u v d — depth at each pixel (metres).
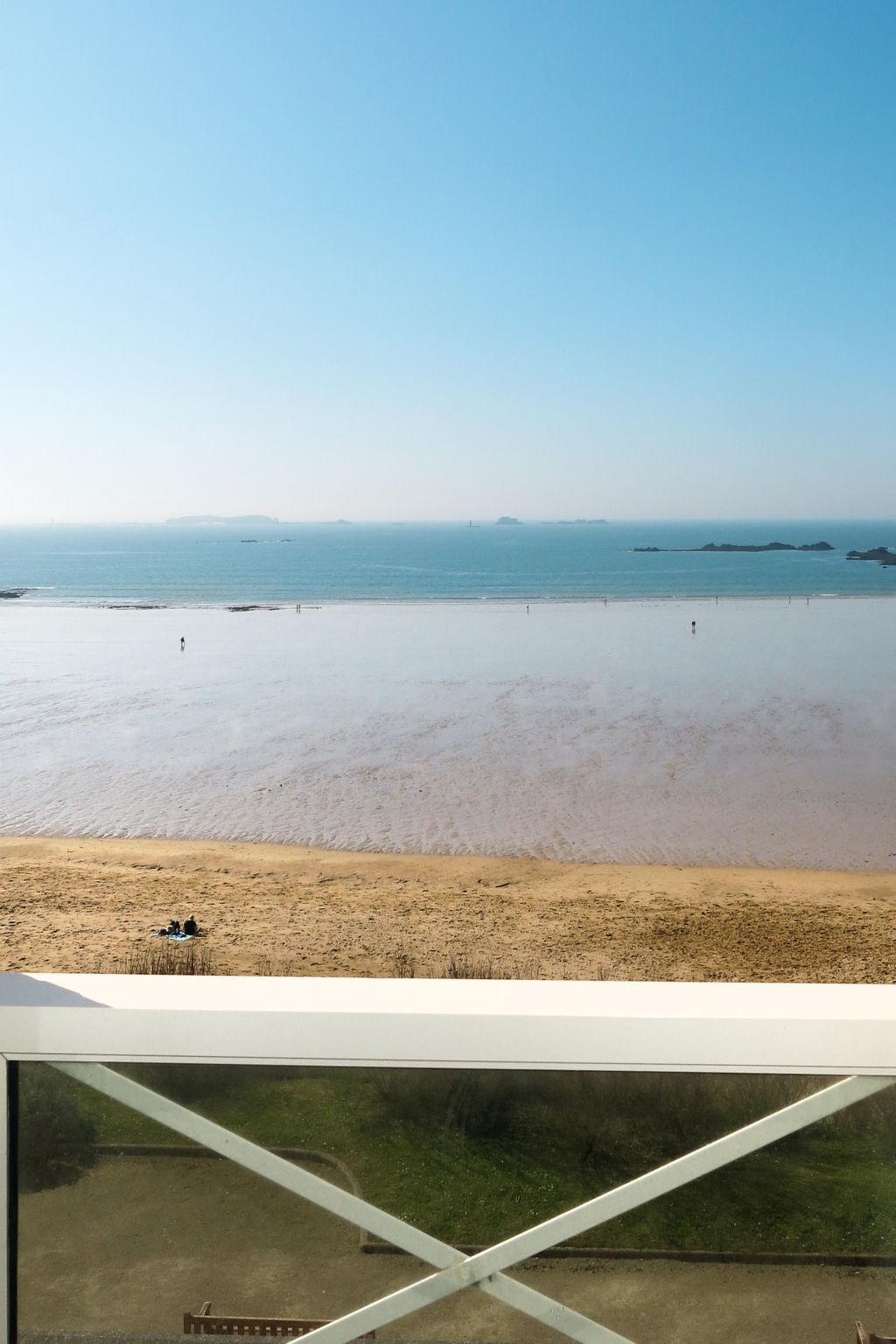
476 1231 1.24
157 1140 1.26
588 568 175.75
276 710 38.75
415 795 25.92
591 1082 1.24
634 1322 1.22
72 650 59.94
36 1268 1.27
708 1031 1.23
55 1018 1.26
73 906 16.41
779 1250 1.23
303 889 18.00
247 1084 1.25
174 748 32.00
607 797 25.56
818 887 18.58
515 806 24.83
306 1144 1.25
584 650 57.03
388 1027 1.24
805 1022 1.23
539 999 1.31
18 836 22.25
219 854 20.66
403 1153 1.24
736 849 21.31
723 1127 1.23
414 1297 1.24
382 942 14.77
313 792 26.38
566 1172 1.24
